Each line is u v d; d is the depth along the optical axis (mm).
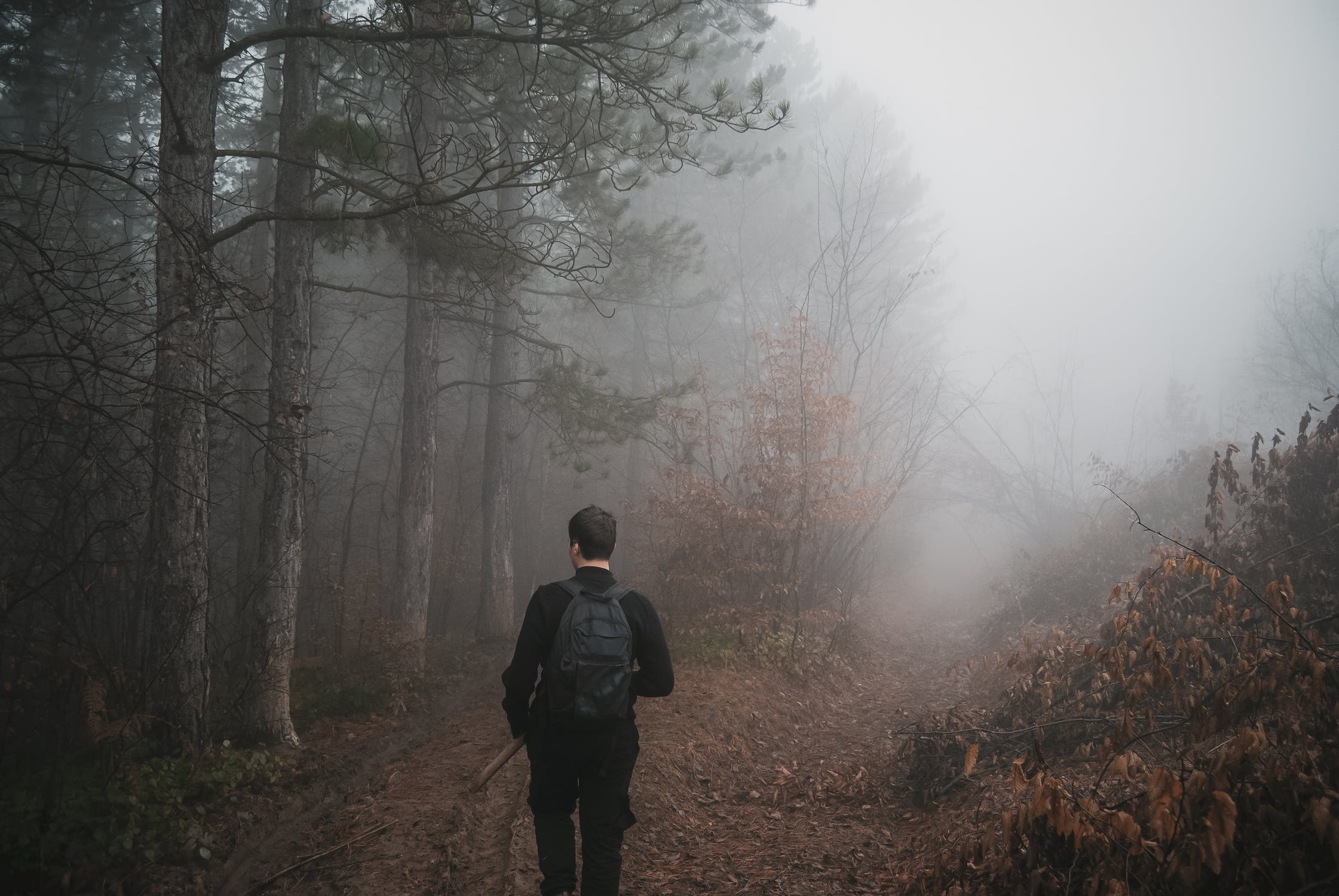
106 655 6863
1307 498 6699
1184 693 3816
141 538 7789
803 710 9445
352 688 9273
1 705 5461
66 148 4703
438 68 7801
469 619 17766
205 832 5109
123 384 5340
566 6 7938
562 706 3125
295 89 8617
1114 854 3088
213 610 9148
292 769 6590
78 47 13570
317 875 4719
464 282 10836
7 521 6000
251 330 12836
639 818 5297
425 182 5828
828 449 12828
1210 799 2932
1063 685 6086
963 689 11062
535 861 4652
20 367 4320
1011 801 4531
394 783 6387
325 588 12859
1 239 4289
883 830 5246
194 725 6238
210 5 6695
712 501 11625
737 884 4414
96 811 4680
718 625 11336
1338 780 3047
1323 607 5633
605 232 13062
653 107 7352
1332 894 2668
